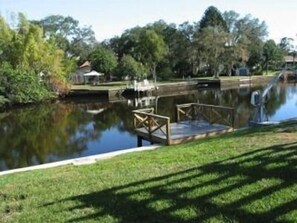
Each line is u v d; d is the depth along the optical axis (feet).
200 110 49.62
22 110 103.55
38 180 22.09
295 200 15.07
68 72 144.77
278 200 15.20
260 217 14.07
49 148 53.83
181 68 204.03
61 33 226.17
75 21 233.35
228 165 19.98
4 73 112.57
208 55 189.67
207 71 202.90
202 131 42.93
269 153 21.53
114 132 63.46
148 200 16.42
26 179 23.52
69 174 23.13
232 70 208.95
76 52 231.30
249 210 14.64
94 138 59.26
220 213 14.58
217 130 43.06
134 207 15.90
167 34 207.92
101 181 20.03
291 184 16.56
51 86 128.06
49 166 30.42
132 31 217.15
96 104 111.65
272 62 222.89
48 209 16.56
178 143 39.45
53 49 138.00
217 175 18.54
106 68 184.34
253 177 17.76
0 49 126.52
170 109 94.32
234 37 200.13
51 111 98.58
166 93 140.05
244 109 84.53
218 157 22.56
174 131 43.78
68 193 18.57
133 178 19.79
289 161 19.44
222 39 187.62
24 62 126.62
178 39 204.64
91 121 78.02
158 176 19.63
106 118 81.66
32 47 126.93
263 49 219.20
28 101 116.26
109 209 15.93
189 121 49.78
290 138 26.61
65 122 77.97
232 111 44.91
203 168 20.01
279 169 18.39
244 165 19.61
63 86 129.90
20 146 55.77
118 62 192.44
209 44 187.32
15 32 130.41
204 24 216.95
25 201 17.95
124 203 16.39
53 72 129.29
